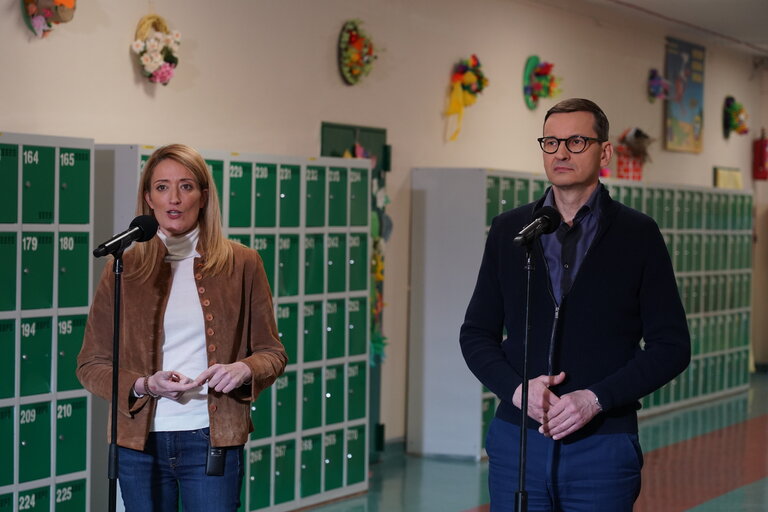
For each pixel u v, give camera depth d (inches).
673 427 339.0
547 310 114.3
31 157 172.6
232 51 236.5
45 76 197.9
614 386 109.9
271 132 247.1
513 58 328.5
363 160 240.7
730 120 457.7
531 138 339.3
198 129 229.5
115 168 194.5
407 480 260.1
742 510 236.4
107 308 118.6
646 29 398.0
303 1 254.1
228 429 115.8
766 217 484.4
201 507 115.5
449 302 285.3
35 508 175.2
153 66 213.8
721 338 400.2
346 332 237.6
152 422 114.5
